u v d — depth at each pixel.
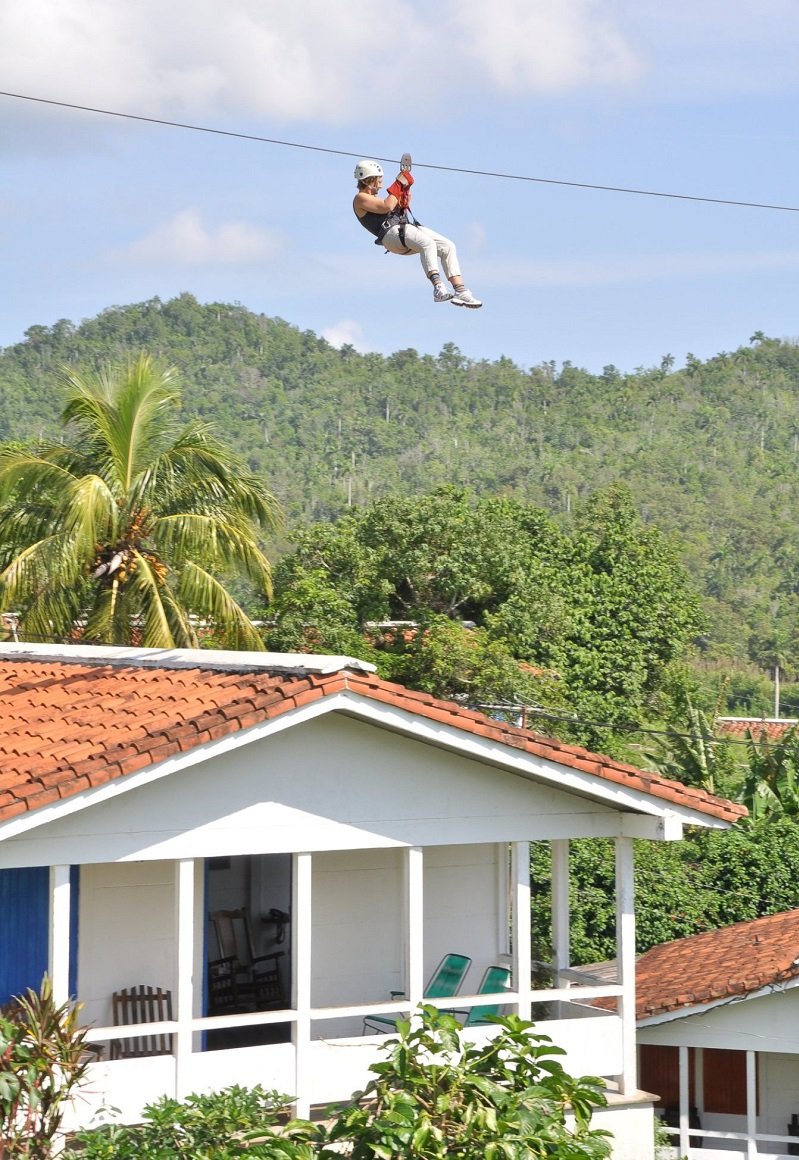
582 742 61.84
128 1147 19.47
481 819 25.61
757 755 57.62
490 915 29.94
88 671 29.58
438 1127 18.06
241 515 48.00
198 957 26.59
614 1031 26.34
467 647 59.97
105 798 21.97
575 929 45.69
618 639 78.56
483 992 27.77
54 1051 19.50
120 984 25.89
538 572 75.00
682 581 88.25
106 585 45.72
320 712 23.44
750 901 47.59
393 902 28.86
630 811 26.48
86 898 25.72
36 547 43.84
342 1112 19.06
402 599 72.81
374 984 28.61
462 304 22.48
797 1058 32.47
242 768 23.84
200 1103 20.98
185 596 44.94
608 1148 19.02
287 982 30.31
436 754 25.36
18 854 22.23
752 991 29.73
